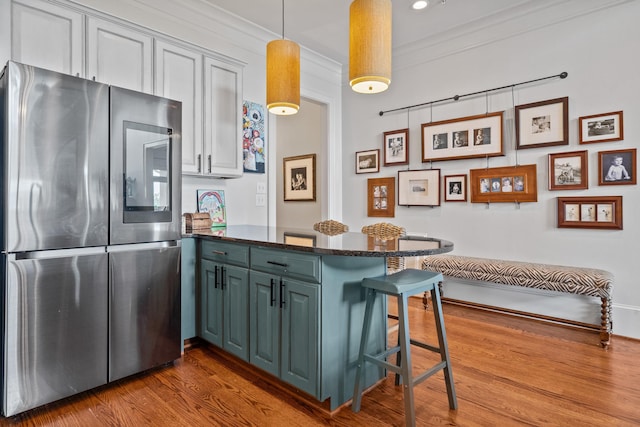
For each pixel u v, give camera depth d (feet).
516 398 6.26
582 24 9.87
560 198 10.20
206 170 9.36
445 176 12.53
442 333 5.97
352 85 6.95
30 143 5.62
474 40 11.82
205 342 8.80
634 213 9.14
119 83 7.86
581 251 9.93
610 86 9.46
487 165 11.61
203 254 8.28
